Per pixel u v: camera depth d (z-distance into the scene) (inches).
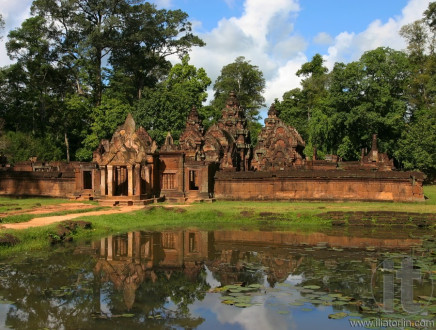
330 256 600.1
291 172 1226.0
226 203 1192.8
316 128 2439.7
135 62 2805.1
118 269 542.0
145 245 695.1
